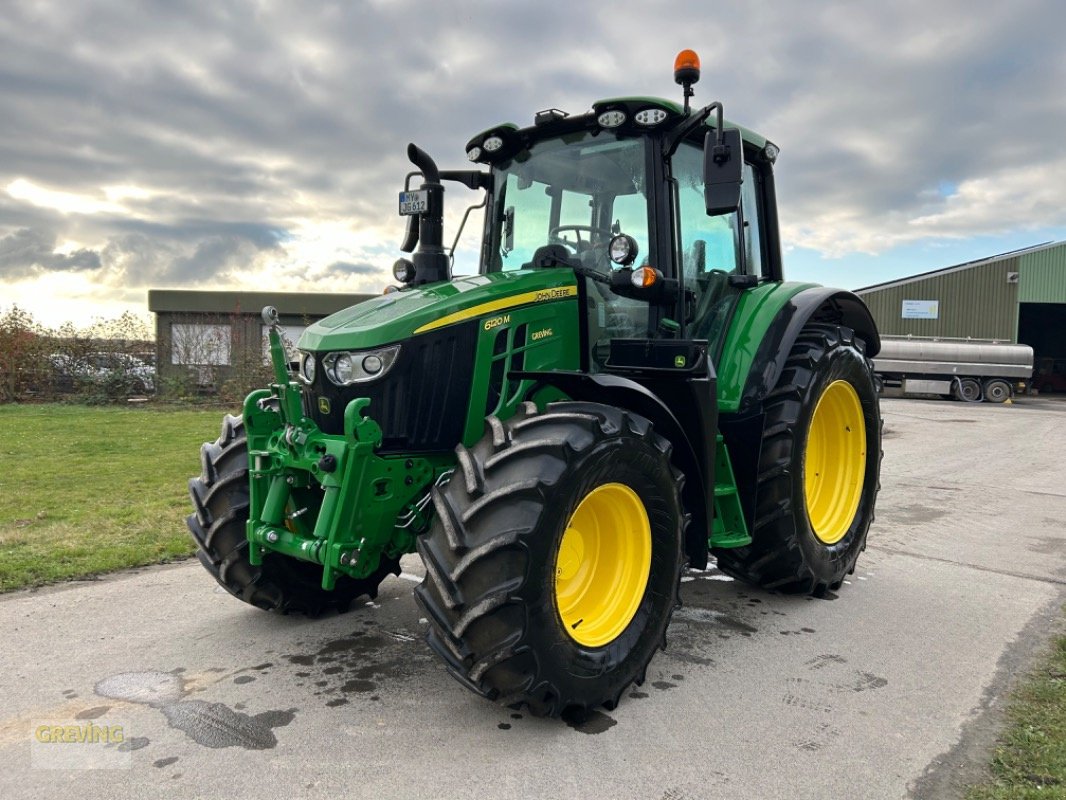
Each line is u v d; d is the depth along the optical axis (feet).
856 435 16.26
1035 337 115.03
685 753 9.17
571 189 13.44
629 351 12.10
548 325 11.80
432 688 10.80
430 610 9.20
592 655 9.85
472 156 14.48
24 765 8.74
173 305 58.75
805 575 14.15
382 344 10.42
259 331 59.77
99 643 12.29
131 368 58.13
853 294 15.87
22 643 12.25
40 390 57.57
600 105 12.48
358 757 8.96
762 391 13.46
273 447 11.09
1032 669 11.70
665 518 10.77
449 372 10.80
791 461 13.62
